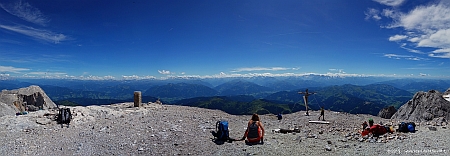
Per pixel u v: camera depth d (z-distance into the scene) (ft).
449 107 70.64
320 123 64.34
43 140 41.52
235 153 35.09
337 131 52.37
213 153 35.37
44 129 47.65
